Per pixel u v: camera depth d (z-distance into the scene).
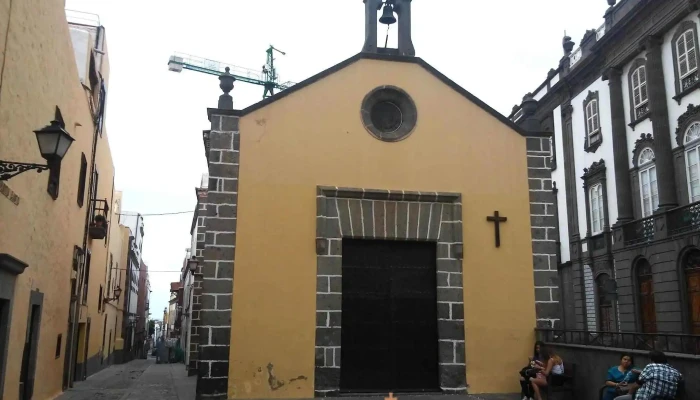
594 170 24.92
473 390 11.03
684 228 18.97
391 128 12.05
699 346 8.79
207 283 10.34
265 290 10.55
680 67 19.98
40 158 9.81
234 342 10.24
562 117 28.14
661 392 7.94
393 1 12.80
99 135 19.16
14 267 8.53
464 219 11.73
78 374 18.33
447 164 11.88
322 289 10.80
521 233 11.90
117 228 31.88
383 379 10.97
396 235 11.41
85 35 15.60
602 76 24.42
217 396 10.00
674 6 19.95
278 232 10.83
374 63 11.99
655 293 20.23
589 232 25.45
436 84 12.20
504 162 12.14
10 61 7.80
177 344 47.25
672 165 20.23
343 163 11.39
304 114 11.42
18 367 9.54
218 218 10.63
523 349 11.41
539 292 11.70
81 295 16.92
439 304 11.30
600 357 10.10
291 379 10.35
